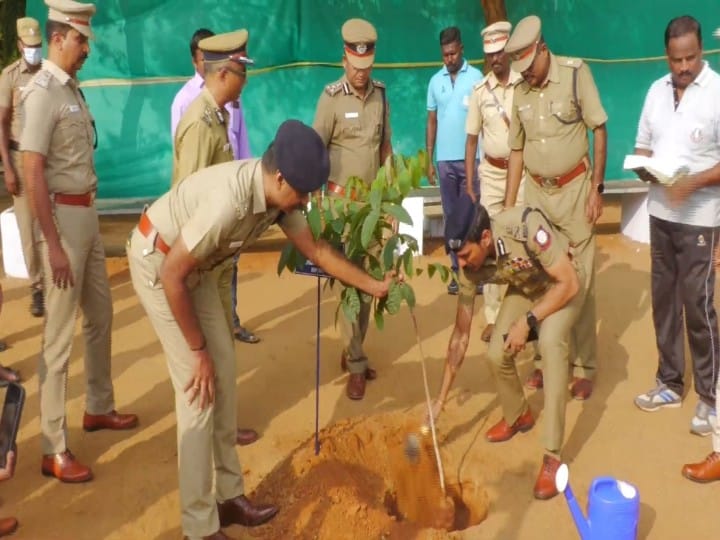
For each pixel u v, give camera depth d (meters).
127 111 8.90
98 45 8.73
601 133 5.06
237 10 9.00
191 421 3.59
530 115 5.10
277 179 3.22
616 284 7.25
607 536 3.53
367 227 3.85
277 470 4.41
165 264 3.22
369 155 5.56
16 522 3.94
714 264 4.54
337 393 5.30
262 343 6.07
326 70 9.39
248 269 7.79
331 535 3.91
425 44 9.57
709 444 4.67
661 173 4.48
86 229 4.24
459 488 4.37
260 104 9.33
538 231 3.95
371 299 4.15
